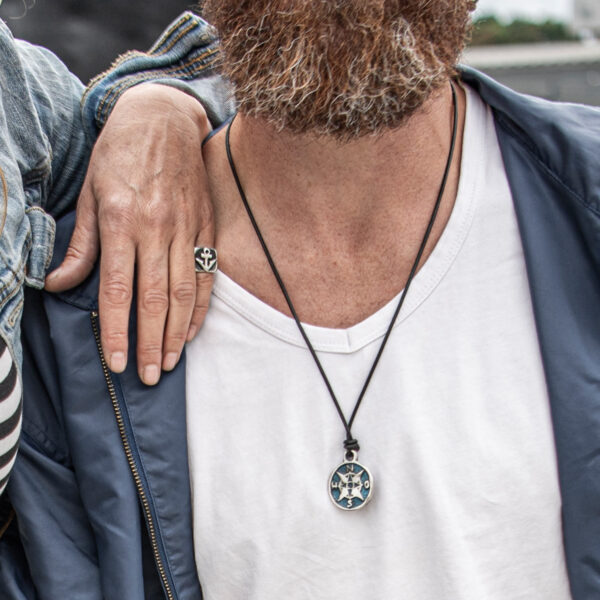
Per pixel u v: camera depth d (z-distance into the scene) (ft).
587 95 19.69
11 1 9.64
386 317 3.75
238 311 3.86
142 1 9.93
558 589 3.76
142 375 3.80
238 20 3.44
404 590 3.69
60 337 3.86
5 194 3.45
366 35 3.26
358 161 3.65
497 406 3.71
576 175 3.69
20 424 3.48
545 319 3.68
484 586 3.69
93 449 3.84
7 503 4.02
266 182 3.84
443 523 3.63
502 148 3.89
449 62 3.52
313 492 3.71
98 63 9.91
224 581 3.86
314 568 3.72
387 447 3.69
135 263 3.86
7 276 3.40
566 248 3.73
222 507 3.81
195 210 3.94
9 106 3.74
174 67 4.62
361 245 3.81
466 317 3.76
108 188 3.87
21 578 4.02
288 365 3.79
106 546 3.83
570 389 3.63
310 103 3.36
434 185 3.81
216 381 3.85
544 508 3.69
